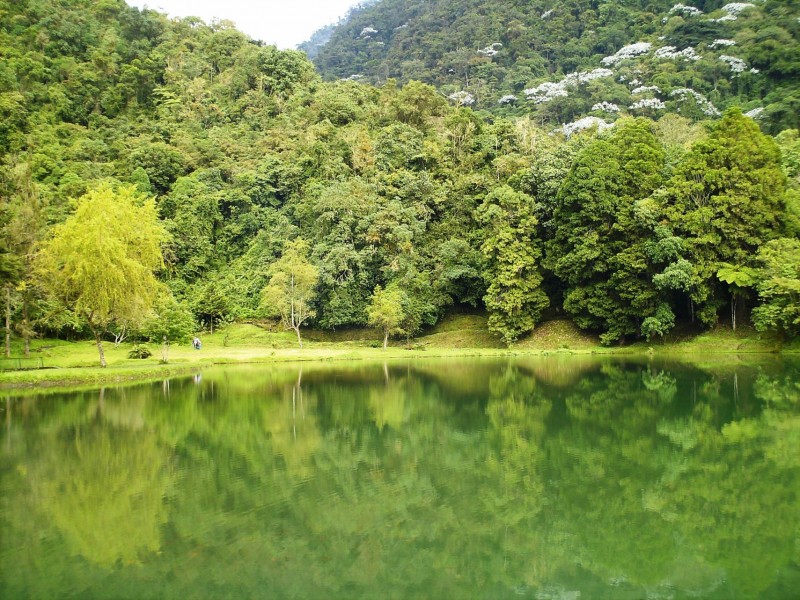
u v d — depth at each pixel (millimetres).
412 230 68938
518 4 180625
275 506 15273
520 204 60188
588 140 66938
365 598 10656
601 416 25828
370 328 71062
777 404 27219
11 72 92812
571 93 129375
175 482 17344
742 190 48344
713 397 29219
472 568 11859
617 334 54625
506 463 19094
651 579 11492
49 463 19422
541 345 59594
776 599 10586
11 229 45312
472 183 71812
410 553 12602
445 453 20500
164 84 109312
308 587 10992
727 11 135500
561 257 58000
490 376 40562
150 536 13281
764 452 19609
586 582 11375
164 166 87188
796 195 50344
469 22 184375
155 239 49062
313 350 61656
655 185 54156
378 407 29391
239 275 77562
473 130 80688
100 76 105250
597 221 54781
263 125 99250
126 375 41312
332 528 13859
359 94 103375
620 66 135750
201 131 98438
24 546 12875
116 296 41906
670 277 47562
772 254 44906
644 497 15805
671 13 147250
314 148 84125
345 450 21078
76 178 76938
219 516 14586
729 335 51094
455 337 65250
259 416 27375
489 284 63031
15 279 39406
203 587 10977
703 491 16141
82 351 55969
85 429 24688
